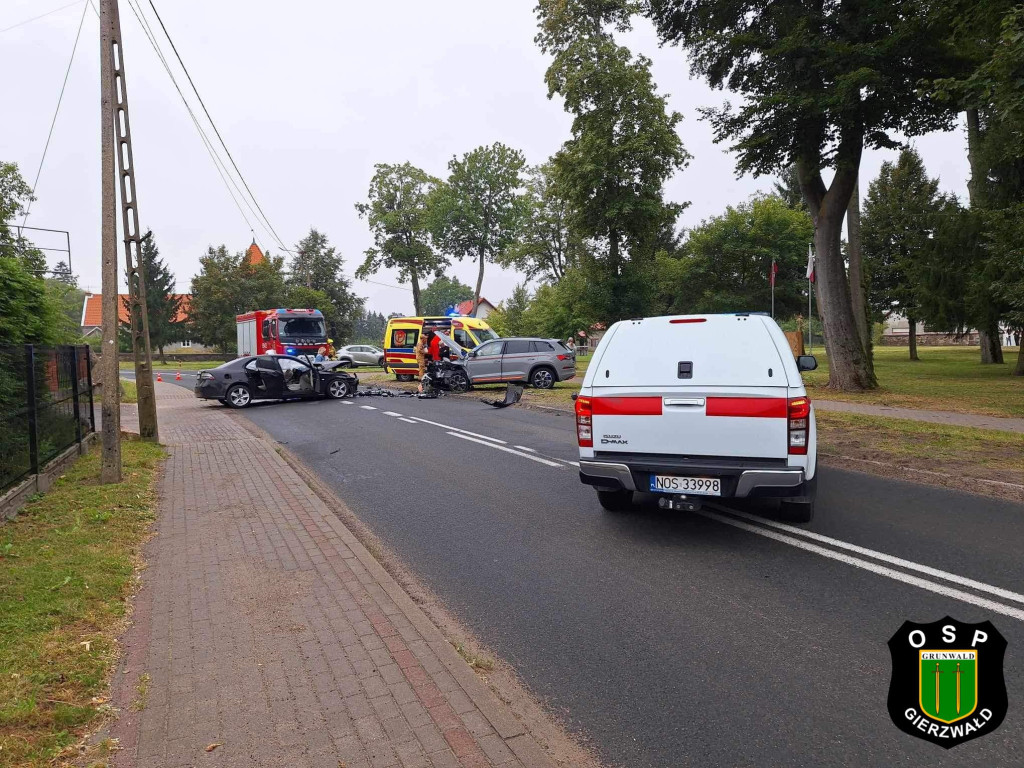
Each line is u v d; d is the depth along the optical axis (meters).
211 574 5.05
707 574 5.02
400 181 60.91
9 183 17.95
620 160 30.45
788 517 6.21
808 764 2.78
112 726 3.03
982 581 4.72
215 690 3.33
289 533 6.15
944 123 16.98
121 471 8.44
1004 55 10.27
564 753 2.88
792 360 5.54
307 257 72.00
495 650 3.90
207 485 8.30
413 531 6.37
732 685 3.44
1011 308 23.33
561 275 55.78
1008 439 10.30
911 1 14.92
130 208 11.38
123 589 4.70
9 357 7.15
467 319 26.22
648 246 33.19
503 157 60.19
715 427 5.56
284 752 2.81
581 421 6.14
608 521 6.52
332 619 4.19
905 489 7.56
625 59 30.03
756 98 17.06
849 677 3.49
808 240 45.66
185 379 35.78
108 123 8.41
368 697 3.25
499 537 6.11
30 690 3.29
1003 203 22.14
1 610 4.24
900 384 21.00
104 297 8.28
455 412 16.12
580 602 4.58
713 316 5.91
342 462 10.03
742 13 17.83
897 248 36.78
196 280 64.38
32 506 6.99
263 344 30.84
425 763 2.73
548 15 30.98
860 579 4.82
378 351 46.50
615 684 3.48
